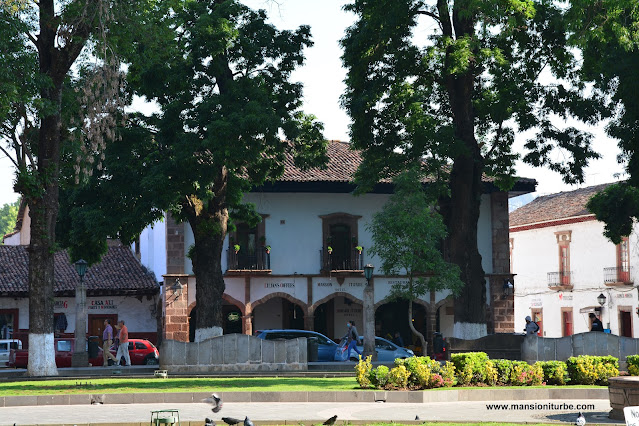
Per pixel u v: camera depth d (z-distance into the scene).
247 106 29.98
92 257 37.44
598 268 56.75
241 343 29.70
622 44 28.27
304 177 46.25
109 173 31.83
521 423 15.52
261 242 45.88
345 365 31.73
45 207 28.86
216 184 33.47
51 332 28.84
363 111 34.81
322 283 46.53
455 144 32.25
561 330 60.78
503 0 29.97
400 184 35.53
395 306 48.38
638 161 34.25
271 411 18.16
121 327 36.19
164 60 31.00
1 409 19.31
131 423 15.64
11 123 28.64
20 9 26.66
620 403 16.31
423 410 18.38
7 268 47.75
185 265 44.94
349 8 34.34
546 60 34.59
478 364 22.69
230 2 30.95
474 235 33.41
